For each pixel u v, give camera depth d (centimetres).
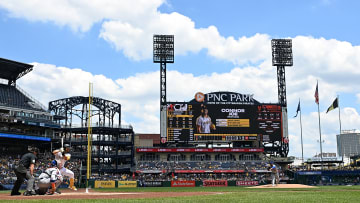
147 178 8131
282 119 8906
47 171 2272
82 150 9388
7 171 6856
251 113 8806
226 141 9031
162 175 8431
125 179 8000
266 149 9262
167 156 9094
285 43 9656
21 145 8262
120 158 9762
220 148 9038
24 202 1496
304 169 9425
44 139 8069
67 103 8919
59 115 8831
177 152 9056
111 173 8938
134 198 1838
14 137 7425
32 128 8394
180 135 8525
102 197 1986
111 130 8831
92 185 7100
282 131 8850
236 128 8688
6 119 7481
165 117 8569
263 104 8888
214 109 8700
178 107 8612
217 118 8669
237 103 8800
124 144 9119
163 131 8500
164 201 1571
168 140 8481
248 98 8875
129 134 9556
